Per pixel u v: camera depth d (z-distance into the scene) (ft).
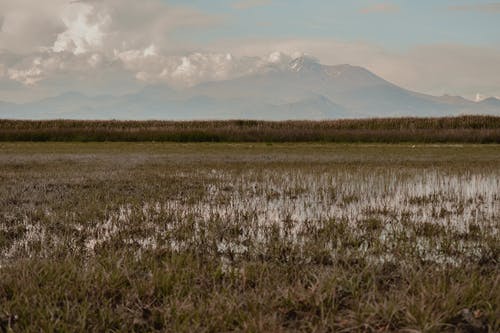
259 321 14.07
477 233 26.99
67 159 76.89
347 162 71.20
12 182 48.60
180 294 16.62
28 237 26.66
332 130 122.01
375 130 121.29
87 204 36.04
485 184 48.32
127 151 94.12
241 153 88.79
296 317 15.15
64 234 27.22
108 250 23.03
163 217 31.40
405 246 23.63
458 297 15.79
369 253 22.77
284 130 122.21
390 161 72.49
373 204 37.14
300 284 17.01
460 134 113.09
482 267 19.83
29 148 101.65
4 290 16.94
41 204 36.35
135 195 40.73
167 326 14.28
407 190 44.32
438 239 25.57
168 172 58.39
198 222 30.12
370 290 16.84
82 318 14.48
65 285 16.99
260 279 17.84
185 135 120.26
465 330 14.06
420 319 14.17
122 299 16.47
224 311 14.98
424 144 108.06
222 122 147.23
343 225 28.66
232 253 23.12
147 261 20.58
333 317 14.71
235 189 45.03
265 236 26.32
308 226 28.86
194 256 22.24
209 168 62.90
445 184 48.21
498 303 15.37
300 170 60.23
